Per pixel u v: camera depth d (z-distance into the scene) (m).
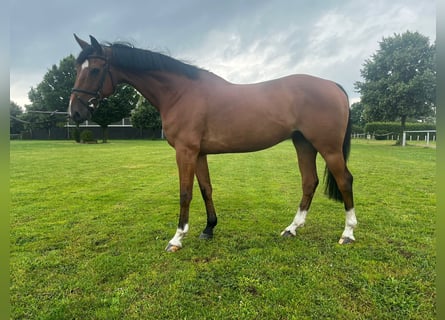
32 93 28.94
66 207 4.00
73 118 2.63
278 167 8.02
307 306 1.71
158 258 2.38
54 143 20.59
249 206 3.99
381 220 3.25
